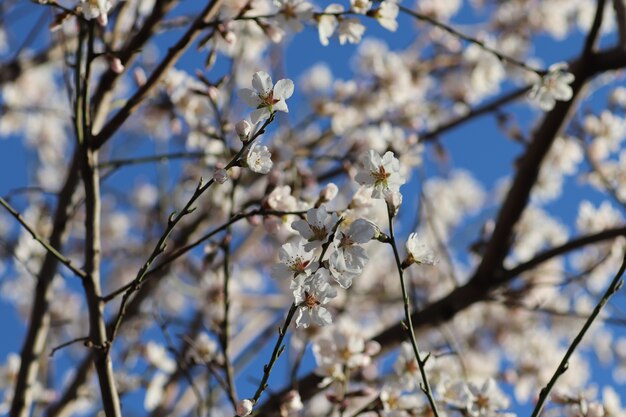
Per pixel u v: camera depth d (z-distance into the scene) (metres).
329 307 1.82
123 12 1.68
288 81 1.32
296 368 1.56
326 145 2.36
